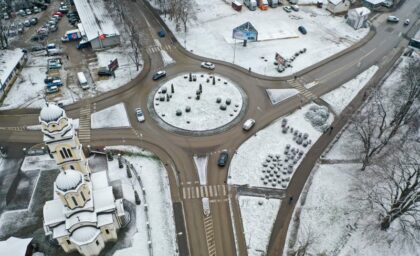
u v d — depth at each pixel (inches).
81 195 2743.6
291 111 4466.0
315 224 3265.3
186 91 4724.4
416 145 3937.0
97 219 2883.9
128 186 3513.8
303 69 5147.6
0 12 5846.5
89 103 4530.0
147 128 4202.8
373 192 3341.5
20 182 3587.6
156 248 3061.0
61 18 6274.6
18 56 5113.2
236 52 5457.7
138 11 6392.7
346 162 3843.5
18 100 4586.6
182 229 3213.6
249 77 4987.7
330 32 5979.3
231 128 4224.9
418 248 3080.7
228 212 3361.2
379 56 5452.8
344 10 6525.6
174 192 3518.7
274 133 4173.2
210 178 3661.4
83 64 5201.8
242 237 3169.3
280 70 5064.0
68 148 2910.9
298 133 4131.4
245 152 3937.0
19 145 3996.1
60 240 2842.0
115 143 4001.0
